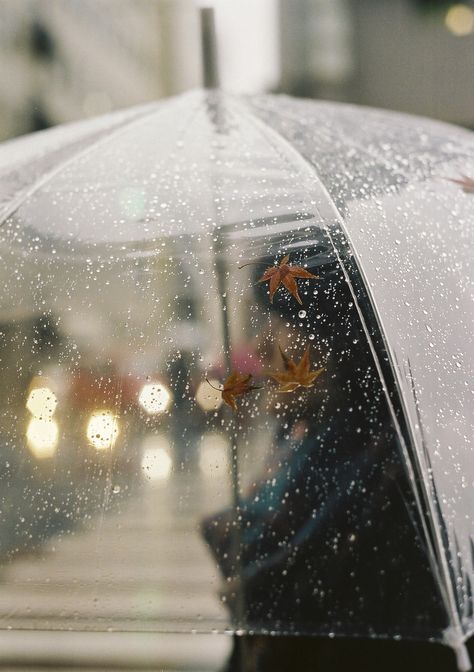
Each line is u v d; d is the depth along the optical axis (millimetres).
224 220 1078
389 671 1118
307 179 1120
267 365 983
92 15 9359
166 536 947
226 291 1022
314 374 972
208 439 966
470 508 930
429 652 1116
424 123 1379
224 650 1166
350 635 894
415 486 922
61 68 8953
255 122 1263
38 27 8438
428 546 904
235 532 937
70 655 1192
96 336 1019
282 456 950
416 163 1194
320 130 1252
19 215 1111
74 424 991
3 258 1075
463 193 1153
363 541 914
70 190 1136
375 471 931
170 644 1184
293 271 1025
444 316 1021
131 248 1065
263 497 941
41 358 1018
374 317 990
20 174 1188
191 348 1000
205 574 934
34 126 8570
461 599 896
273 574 920
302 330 992
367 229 1065
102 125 1305
